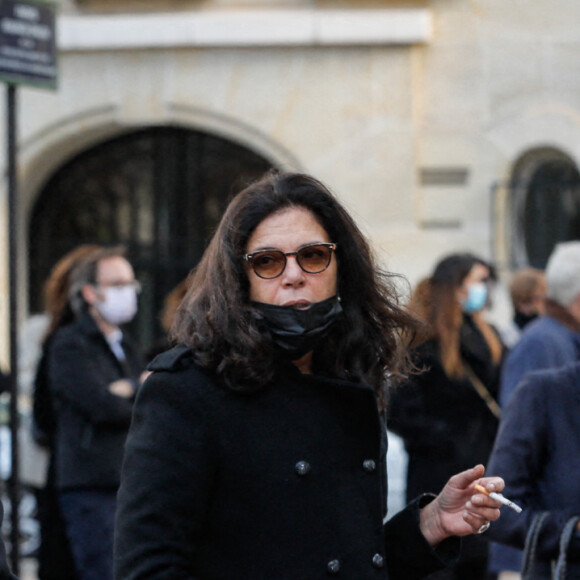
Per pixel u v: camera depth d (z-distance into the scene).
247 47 18.94
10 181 8.98
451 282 9.47
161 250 20.00
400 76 18.73
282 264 4.51
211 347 4.43
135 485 4.32
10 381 8.62
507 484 6.10
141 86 19.11
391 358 4.93
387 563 4.82
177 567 4.23
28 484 11.35
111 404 9.40
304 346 4.52
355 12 18.70
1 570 4.38
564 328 8.73
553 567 6.05
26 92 19.25
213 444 4.38
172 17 18.92
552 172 19.00
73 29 18.91
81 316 9.84
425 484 9.20
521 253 18.80
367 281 4.82
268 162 19.67
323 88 18.88
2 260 19.34
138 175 20.06
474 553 9.02
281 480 4.39
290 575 4.32
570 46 18.59
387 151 18.83
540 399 6.19
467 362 9.43
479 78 18.77
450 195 18.88
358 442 4.60
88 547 9.44
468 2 18.73
